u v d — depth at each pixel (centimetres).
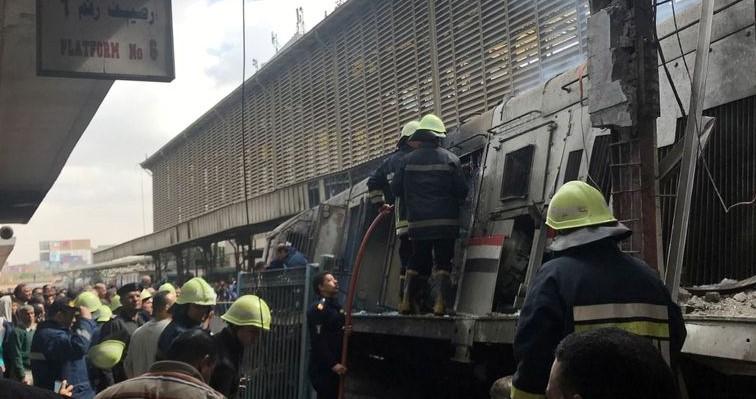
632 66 359
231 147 2447
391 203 666
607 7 369
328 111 1705
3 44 796
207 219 2327
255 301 420
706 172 411
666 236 425
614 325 255
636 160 359
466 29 1192
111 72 621
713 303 353
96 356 505
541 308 264
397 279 773
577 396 144
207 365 280
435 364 629
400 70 1387
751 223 377
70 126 1205
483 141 659
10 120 1135
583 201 281
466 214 652
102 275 5059
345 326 565
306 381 588
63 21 610
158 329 468
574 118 523
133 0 631
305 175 1836
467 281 584
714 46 413
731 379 342
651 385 140
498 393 390
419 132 577
